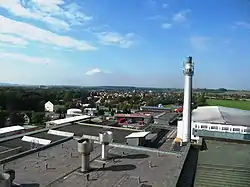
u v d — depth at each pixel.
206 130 69.62
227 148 50.34
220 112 92.69
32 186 23.70
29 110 161.50
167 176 26.83
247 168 37.22
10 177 20.31
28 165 29.03
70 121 68.25
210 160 40.28
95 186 24.06
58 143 38.84
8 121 119.00
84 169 27.47
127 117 131.88
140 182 25.11
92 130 59.69
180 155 34.28
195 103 188.25
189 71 53.19
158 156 33.69
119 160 31.59
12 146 42.78
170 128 75.69
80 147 27.02
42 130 55.03
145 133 52.03
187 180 27.11
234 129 67.50
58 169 28.02
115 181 25.28
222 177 33.84
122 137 54.75
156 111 153.75
